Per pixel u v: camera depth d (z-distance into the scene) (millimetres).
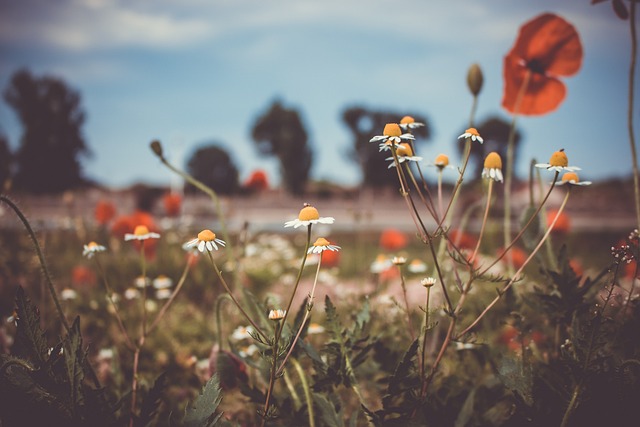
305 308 455
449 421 429
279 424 443
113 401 417
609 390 390
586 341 394
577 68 539
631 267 515
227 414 529
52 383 387
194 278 1285
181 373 714
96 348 784
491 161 408
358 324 451
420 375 416
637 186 453
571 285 467
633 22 464
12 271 892
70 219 1489
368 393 564
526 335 470
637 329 427
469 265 406
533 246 499
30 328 390
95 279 1202
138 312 1037
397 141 408
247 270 1387
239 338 628
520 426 409
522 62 545
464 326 535
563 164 406
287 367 539
